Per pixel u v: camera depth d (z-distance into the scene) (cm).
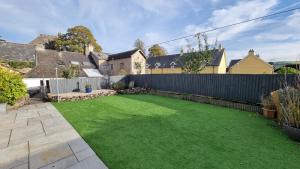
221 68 3019
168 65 3597
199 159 361
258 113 771
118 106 959
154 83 1575
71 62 2733
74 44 3866
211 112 800
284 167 329
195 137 485
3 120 695
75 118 709
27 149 427
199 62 1786
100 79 1680
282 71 934
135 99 1227
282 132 521
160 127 577
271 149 405
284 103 561
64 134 525
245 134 507
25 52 2797
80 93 1350
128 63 2808
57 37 4034
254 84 852
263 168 326
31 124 638
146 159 364
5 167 346
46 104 1062
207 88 1107
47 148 430
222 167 330
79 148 425
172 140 465
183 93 1285
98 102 1107
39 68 2261
